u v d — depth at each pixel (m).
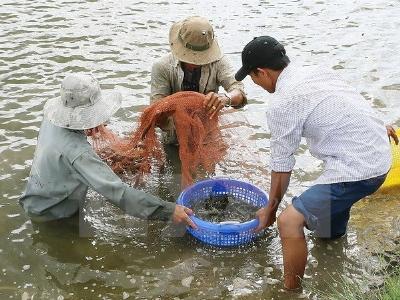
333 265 3.92
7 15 7.89
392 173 4.63
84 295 3.66
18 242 4.09
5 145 5.10
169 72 4.68
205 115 4.35
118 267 3.90
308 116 3.48
